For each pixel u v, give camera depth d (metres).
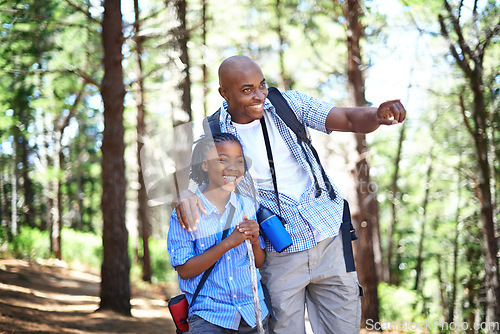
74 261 23.52
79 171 27.86
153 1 13.25
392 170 27.42
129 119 21.41
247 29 13.61
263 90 3.03
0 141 17.94
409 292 14.27
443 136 18.52
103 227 10.91
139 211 19.81
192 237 2.89
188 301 2.93
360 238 11.96
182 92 8.47
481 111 12.61
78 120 23.84
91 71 14.63
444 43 11.12
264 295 3.08
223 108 3.21
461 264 23.28
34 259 20.17
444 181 22.80
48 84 14.31
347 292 3.20
